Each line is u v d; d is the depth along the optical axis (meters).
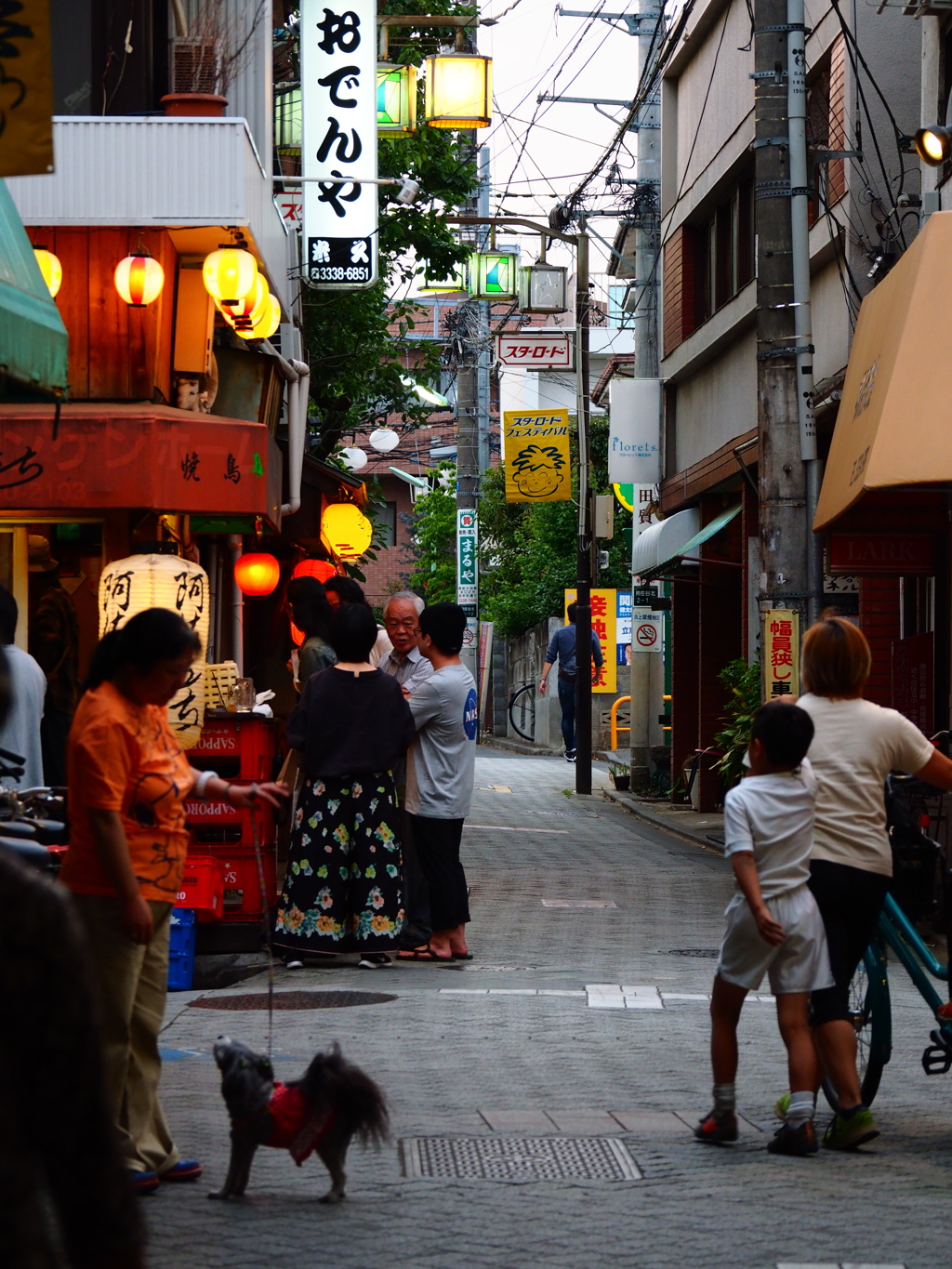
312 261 15.80
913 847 6.63
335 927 10.35
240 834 10.62
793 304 13.22
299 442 15.41
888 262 15.51
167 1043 8.09
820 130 17.45
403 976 10.26
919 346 11.23
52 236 11.79
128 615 10.41
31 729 7.94
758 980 6.18
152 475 10.80
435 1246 4.87
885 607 16.00
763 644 13.16
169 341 12.20
